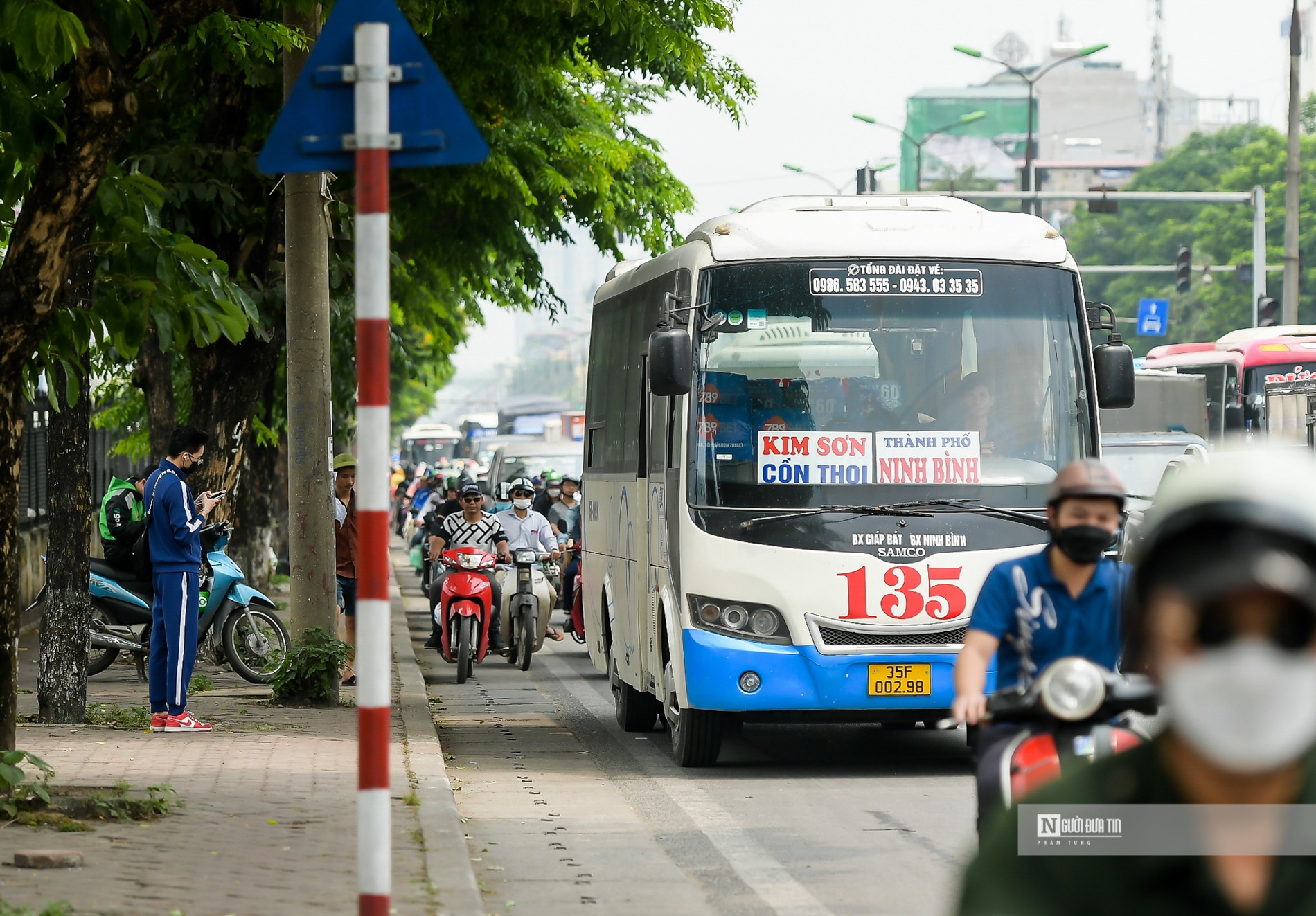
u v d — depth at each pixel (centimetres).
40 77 788
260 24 1238
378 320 469
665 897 688
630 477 1229
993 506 1035
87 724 1173
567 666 1833
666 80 1825
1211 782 177
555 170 2059
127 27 768
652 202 2258
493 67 1786
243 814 803
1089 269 3950
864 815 892
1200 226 7750
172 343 812
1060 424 1059
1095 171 13700
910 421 1041
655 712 1276
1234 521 163
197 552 1135
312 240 1306
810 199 1134
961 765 1092
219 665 1572
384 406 466
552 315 2186
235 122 1631
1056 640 493
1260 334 3039
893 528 1022
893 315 1055
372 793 467
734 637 1016
